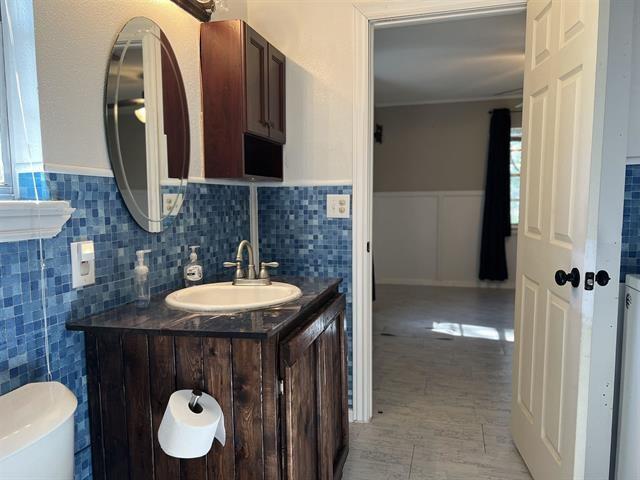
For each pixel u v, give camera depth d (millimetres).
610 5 1334
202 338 1188
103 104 1362
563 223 1576
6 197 1152
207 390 1205
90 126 1311
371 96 2316
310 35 2285
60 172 1200
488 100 5922
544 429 1752
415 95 5762
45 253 1157
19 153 1160
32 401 971
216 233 2098
